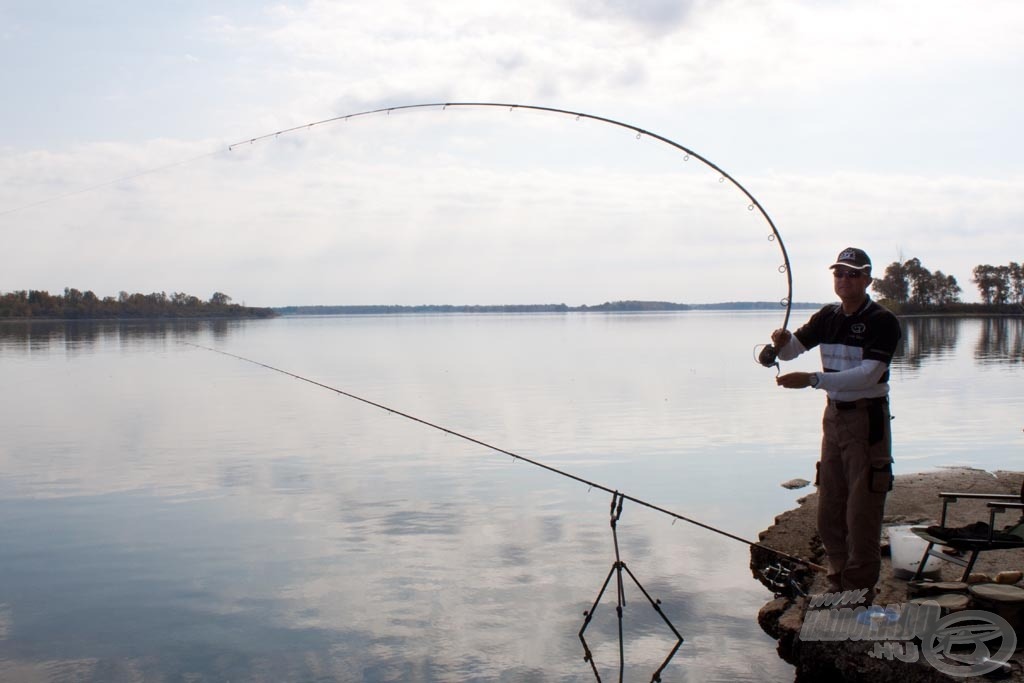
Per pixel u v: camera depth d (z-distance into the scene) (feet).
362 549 27.30
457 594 23.13
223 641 20.18
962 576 18.84
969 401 64.90
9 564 25.98
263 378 95.30
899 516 25.99
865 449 16.62
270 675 18.47
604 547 27.35
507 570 25.11
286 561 26.11
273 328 344.08
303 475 39.50
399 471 40.37
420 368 109.91
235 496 35.01
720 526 29.68
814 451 44.83
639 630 20.59
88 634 20.67
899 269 337.11
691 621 21.08
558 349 157.48
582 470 40.19
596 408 64.13
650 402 67.82
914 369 94.79
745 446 46.55
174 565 25.79
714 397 71.20
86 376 97.71
